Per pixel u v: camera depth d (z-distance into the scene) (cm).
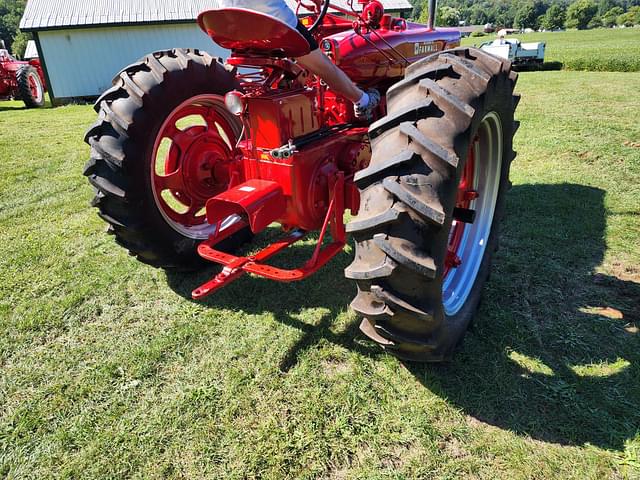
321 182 259
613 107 816
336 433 206
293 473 190
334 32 334
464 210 230
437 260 189
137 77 290
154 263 322
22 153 740
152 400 229
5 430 215
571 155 549
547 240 356
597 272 314
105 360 257
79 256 376
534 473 184
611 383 224
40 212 473
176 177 322
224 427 212
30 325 287
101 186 281
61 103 1764
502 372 234
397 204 182
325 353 253
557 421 206
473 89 201
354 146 282
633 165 501
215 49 1880
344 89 255
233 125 359
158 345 266
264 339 268
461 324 238
